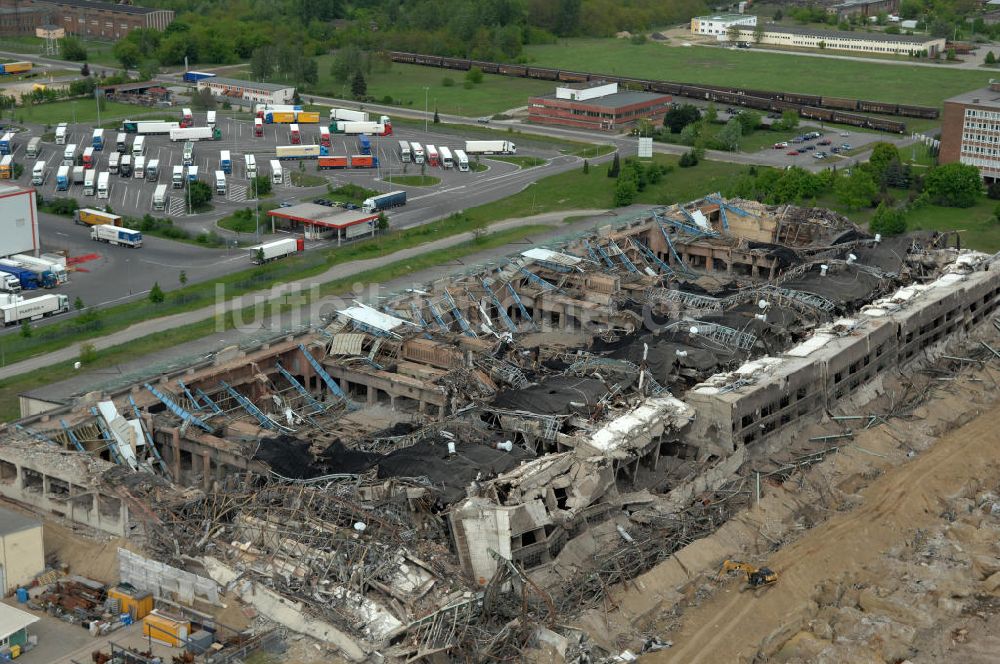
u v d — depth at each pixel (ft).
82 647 448.65
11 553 483.51
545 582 494.59
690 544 517.96
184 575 471.21
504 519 489.26
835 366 651.25
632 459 563.48
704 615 476.54
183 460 620.49
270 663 439.22
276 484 540.11
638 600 482.69
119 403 615.16
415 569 481.46
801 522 548.31
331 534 497.46
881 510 554.05
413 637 446.19
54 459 547.49
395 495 524.11
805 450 618.03
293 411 647.15
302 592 466.29
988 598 494.18
